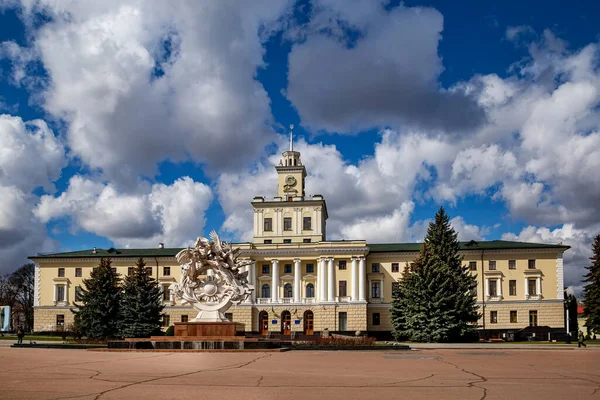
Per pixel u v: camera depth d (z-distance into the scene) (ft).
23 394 48.03
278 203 319.06
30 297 386.52
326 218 347.36
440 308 222.07
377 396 49.70
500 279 293.02
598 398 49.96
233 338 120.47
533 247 291.99
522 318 288.51
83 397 46.85
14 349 135.54
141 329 237.04
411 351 135.85
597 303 235.61
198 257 129.80
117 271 310.45
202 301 128.57
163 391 50.88
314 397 48.44
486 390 54.65
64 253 322.34
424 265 230.48
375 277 301.02
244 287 130.72
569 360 102.73
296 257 299.38
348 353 121.19
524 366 86.28
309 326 294.46
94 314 236.43
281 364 83.41
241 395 49.01
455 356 113.29
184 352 110.93
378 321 296.92
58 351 120.26
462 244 306.55
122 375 63.82
